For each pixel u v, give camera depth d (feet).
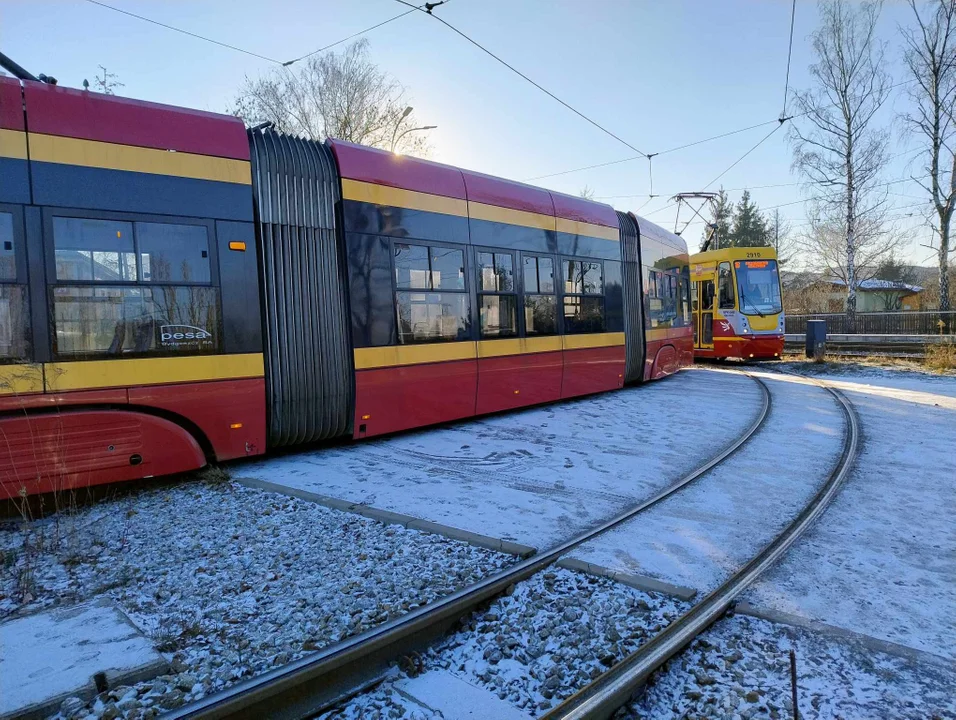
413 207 28.32
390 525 16.70
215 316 21.31
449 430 30.66
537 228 35.86
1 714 8.33
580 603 12.38
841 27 104.73
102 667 9.57
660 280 50.67
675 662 10.37
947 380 50.03
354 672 10.08
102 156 19.16
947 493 19.57
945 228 100.01
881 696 9.29
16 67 21.74
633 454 25.40
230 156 21.99
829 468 22.79
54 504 18.37
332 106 94.32
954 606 12.12
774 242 212.43
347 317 25.50
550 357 36.47
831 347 83.56
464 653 11.01
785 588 12.97
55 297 18.07
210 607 12.11
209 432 21.27
